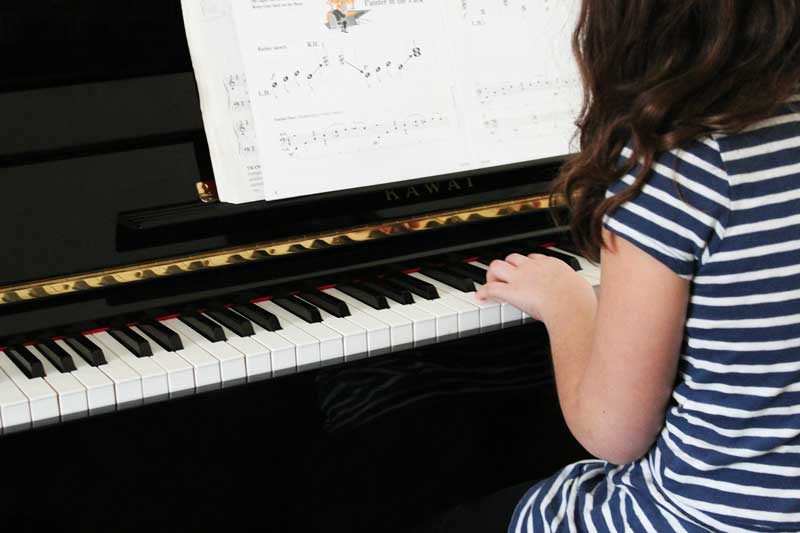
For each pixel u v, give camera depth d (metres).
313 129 1.55
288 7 1.55
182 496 1.47
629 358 1.03
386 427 1.60
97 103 1.55
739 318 1.00
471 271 1.64
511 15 1.70
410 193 1.68
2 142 1.49
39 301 1.48
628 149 1.02
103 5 1.54
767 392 1.03
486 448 1.74
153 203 1.56
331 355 1.43
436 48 1.65
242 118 1.54
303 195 1.54
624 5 1.02
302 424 1.50
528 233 1.78
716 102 0.96
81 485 1.39
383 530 1.71
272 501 1.57
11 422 1.26
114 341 1.46
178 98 1.60
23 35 1.50
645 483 1.16
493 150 1.66
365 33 1.60
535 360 1.66
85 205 1.52
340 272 1.64
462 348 1.60
